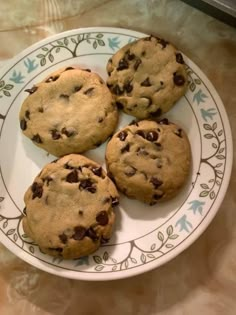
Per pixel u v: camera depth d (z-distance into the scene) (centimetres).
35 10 30
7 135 28
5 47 30
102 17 30
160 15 30
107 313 27
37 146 27
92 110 26
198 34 29
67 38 28
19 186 27
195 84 27
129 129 26
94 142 26
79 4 30
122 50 27
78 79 26
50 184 25
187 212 26
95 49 28
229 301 26
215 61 29
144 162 25
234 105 28
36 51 28
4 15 30
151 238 26
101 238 25
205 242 27
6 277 27
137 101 26
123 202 26
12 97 28
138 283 27
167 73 26
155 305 26
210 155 26
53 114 26
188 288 27
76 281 27
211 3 28
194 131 27
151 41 27
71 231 25
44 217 25
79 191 25
